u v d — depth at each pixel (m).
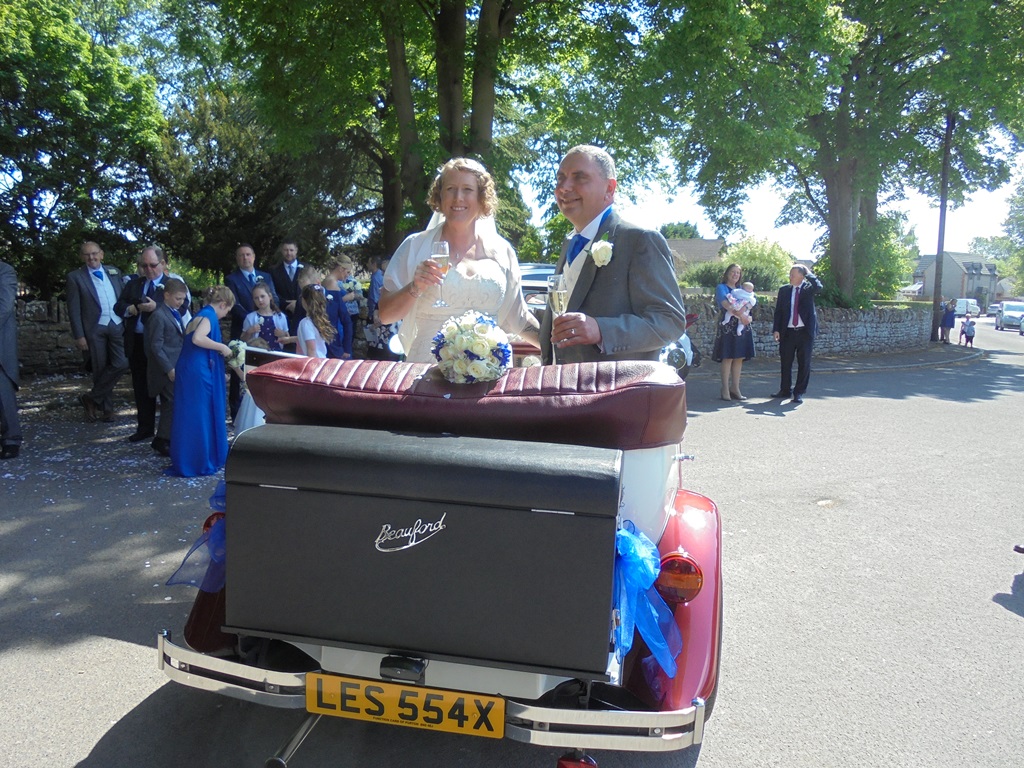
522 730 2.21
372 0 11.02
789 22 13.74
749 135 12.97
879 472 7.14
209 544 2.68
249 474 2.25
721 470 7.11
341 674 2.40
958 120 23.83
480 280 3.52
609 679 2.11
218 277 21.59
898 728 3.09
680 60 11.87
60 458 7.04
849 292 23.02
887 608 4.23
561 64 15.43
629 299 3.04
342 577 2.23
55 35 15.84
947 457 7.81
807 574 4.69
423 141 11.46
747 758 2.89
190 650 2.45
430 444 2.22
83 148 16.41
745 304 10.95
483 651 2.17
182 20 15.80
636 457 2.47
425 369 2.61
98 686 3.29
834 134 22.06
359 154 20.83
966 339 27.23
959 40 19.88
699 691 2.42
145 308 7.60
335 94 12.90
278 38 11.95
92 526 5.21
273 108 12.84
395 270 3.70
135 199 19.03
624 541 2.24
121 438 7.95
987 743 2.99
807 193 25.20
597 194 3.17
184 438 6.41
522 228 25.02
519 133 21.12
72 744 2.88
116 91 17.06
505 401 2.38
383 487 2.16
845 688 3.39
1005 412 10.83
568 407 2.32
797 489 6.52
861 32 15.33
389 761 2.87
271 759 2.42
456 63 11.99
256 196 20.47
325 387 2.51
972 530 5.54
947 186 24.66
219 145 20.06
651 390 2.30
